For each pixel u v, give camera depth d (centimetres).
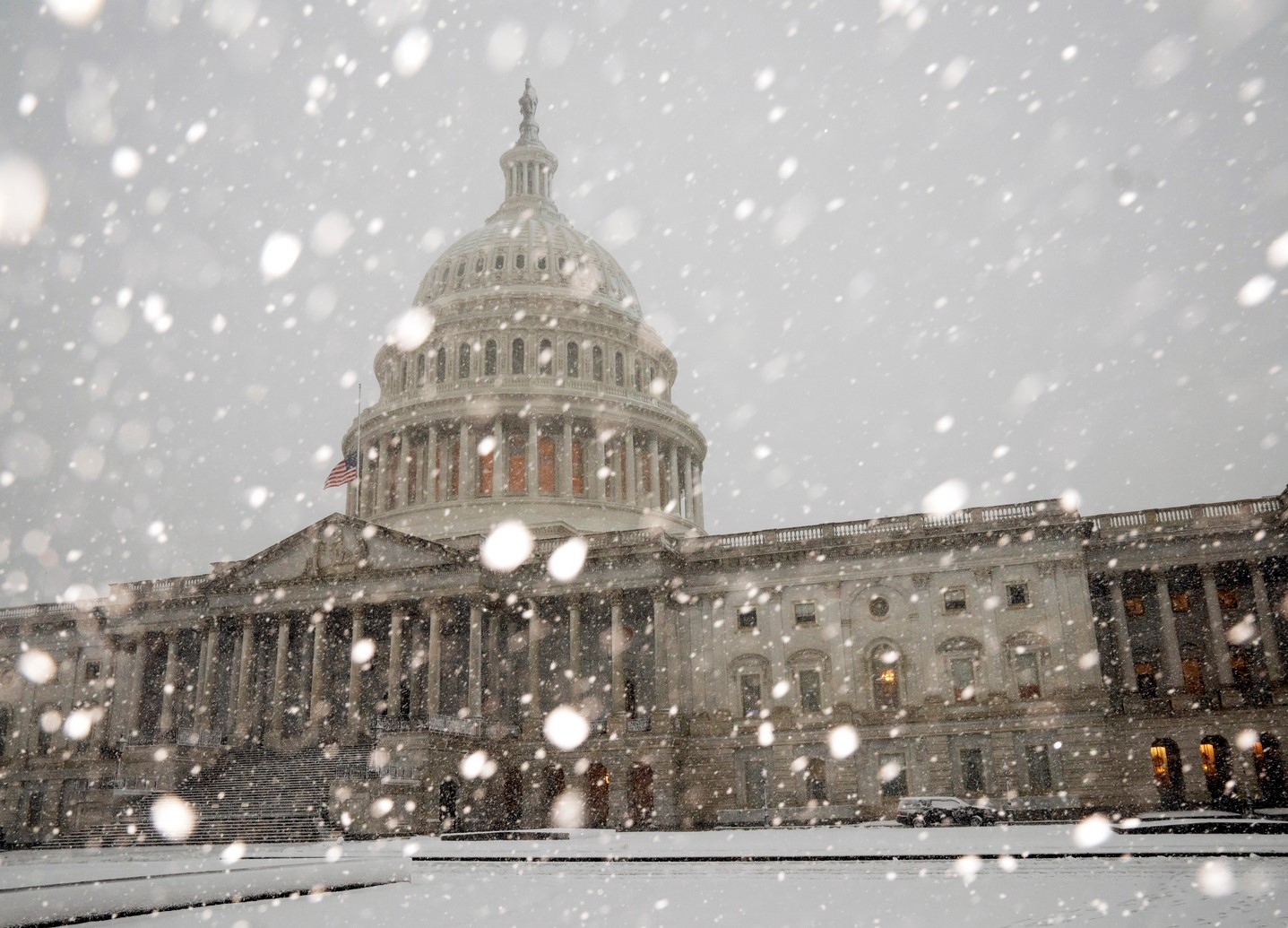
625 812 5894
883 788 5753
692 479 9362
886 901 1894
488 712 6381
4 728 7819
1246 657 5922
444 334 8869
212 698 6962
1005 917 1603
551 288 9050
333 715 7044
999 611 5859
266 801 5497
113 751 7188
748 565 6350
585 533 6538
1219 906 1650
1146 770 5497
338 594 6644
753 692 6166
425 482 8475
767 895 2080
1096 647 5647
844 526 6294
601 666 6594
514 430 8475
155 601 7362
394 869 2594
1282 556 5638
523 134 10744
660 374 9531
